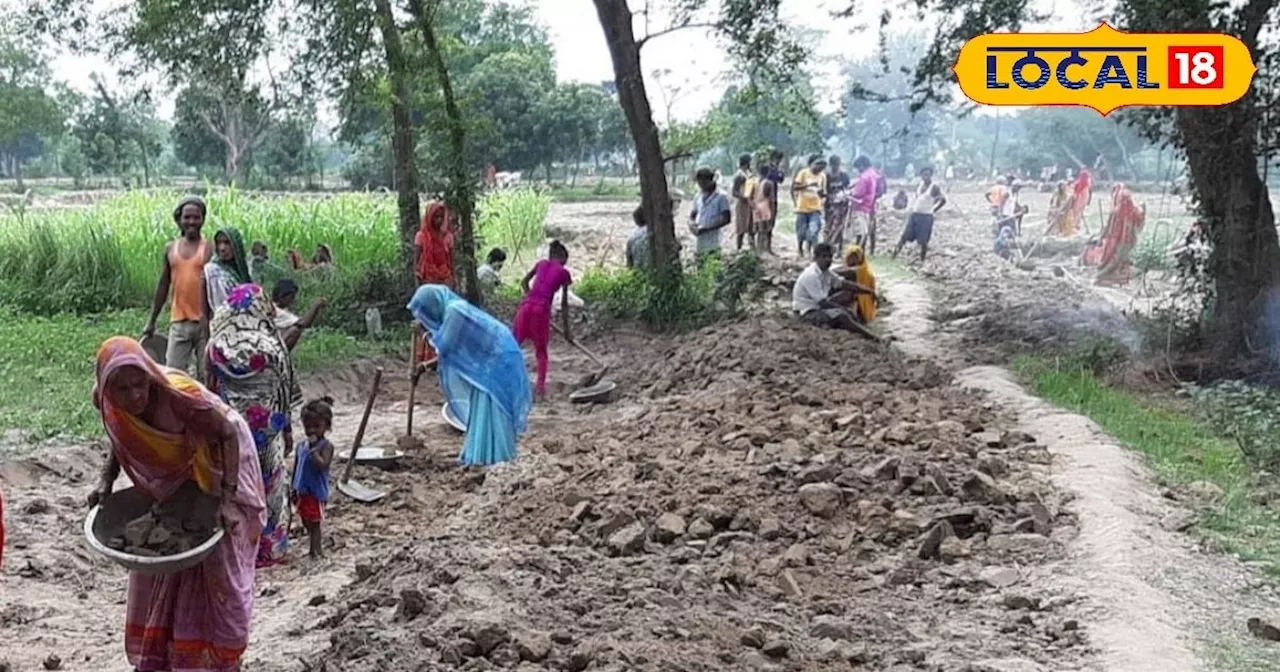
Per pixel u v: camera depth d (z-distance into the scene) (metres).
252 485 4.86
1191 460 9.31
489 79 42.56
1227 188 12.77
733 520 7.73
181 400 4.61
